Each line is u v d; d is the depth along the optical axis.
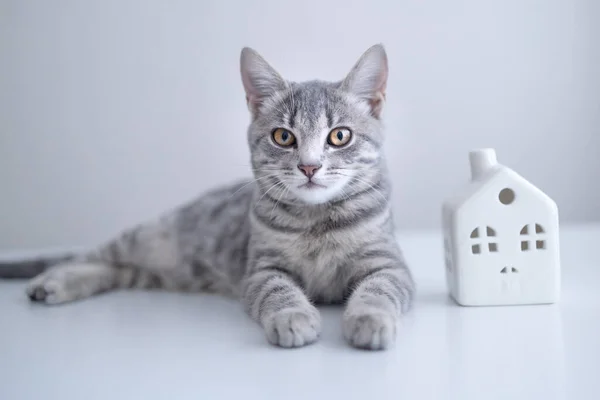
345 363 0.39
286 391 0.36
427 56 0.85
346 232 0.49
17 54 0.85
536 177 0.87
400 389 0.35
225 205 0.60
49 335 0.46
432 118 0.86
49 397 0.36
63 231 0.90
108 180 0.89
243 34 0.85
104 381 0.38
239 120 0.87
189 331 0.46
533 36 0.85
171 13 0.85
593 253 0.64
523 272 0.47
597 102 0.85
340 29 0.85
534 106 0.86
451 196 0.49
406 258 0.67
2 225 0.89
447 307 0.48
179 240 0.60
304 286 0.51
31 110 0.87
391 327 0.40
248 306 0.48
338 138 0.50
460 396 0.34
